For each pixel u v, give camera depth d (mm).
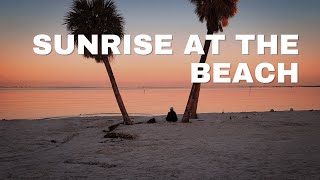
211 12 23875
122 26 24125
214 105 54625
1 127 23391
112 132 18578
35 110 45844
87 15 23250
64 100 78000
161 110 43969
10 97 98250
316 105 53312
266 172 10500
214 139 16984
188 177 10195
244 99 77312
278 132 18906
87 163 12242
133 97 96875
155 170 11078
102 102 67875
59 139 18031
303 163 11484
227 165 11555
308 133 18344
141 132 19516
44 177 10453
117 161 12453
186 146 15203
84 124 25016
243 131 19531
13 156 13852
